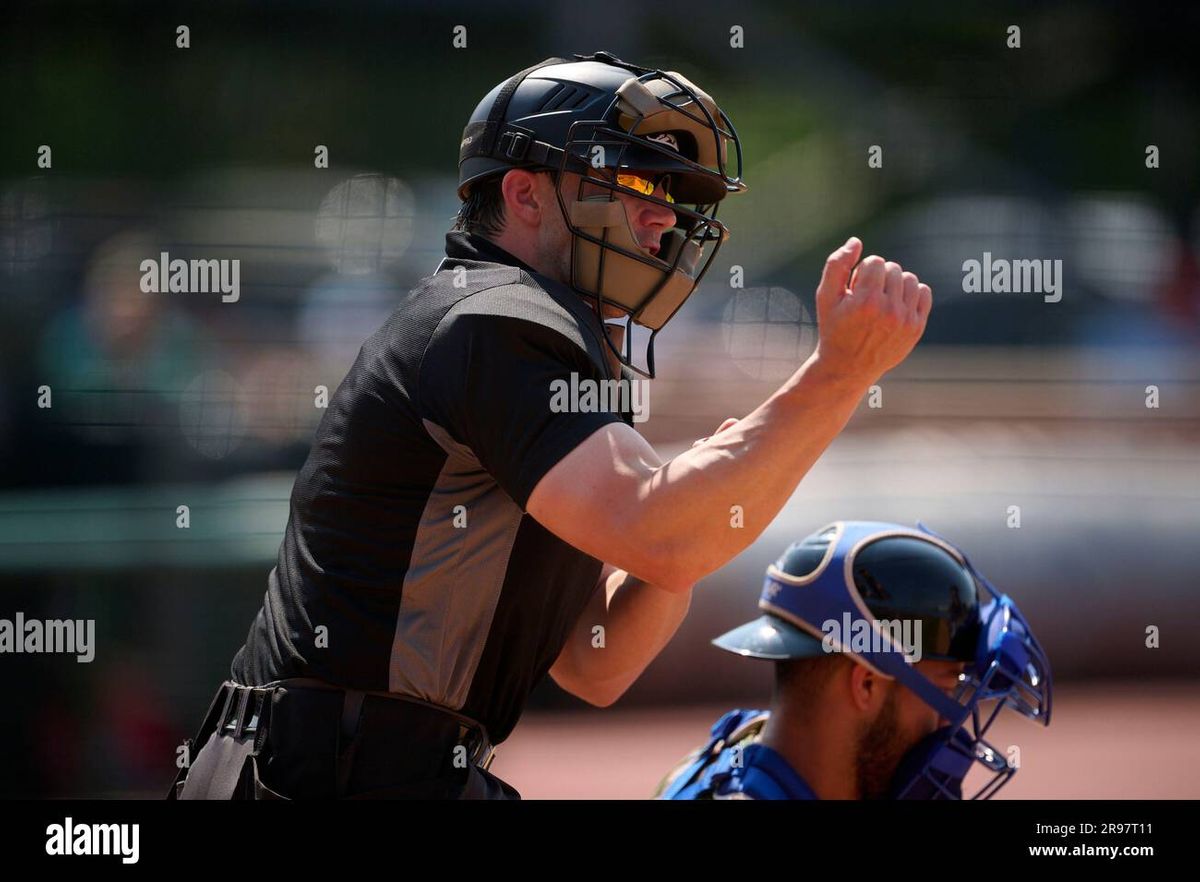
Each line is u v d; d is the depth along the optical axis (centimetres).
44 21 4247
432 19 4797
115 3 4297
